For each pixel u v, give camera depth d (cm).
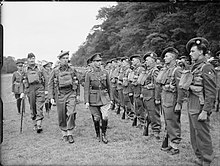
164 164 475
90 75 628
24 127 803
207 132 447
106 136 669
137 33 2155
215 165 463
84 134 704
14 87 1067
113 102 1088
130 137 657
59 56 650
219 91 948
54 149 577
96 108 641
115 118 912
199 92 443
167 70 536
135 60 813
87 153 546
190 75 454
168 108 521
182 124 794
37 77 724
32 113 745
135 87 730
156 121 629
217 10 1473
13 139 662
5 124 851
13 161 502
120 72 948
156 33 1831
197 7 1673
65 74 642
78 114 1025
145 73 647
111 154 535
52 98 652
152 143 605
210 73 433
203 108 433
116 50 3591
